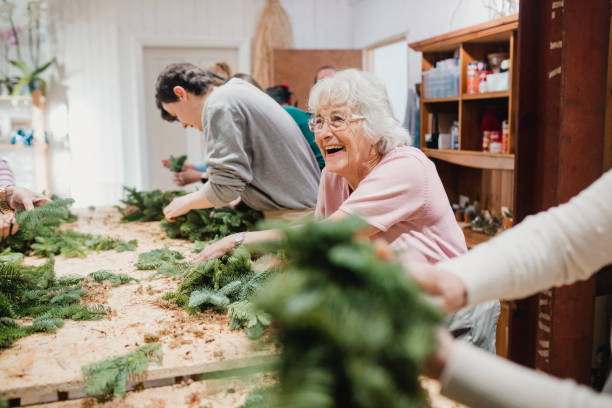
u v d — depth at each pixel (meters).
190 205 2.26
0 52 5.34
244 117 2.14
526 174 1.53
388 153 1.55
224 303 1.52
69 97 5.56
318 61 5.86
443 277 0.80
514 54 2.89
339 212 1.48
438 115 3.77
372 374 0.54
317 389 0.54
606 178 0.83
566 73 1.39
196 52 5.91
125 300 1.66
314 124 1.60
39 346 1.31
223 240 1.75
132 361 1.19
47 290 1.66
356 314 0.57
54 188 5.64
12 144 5.27
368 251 0.64
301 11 6.04
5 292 1.60
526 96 1.50
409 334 0.57
